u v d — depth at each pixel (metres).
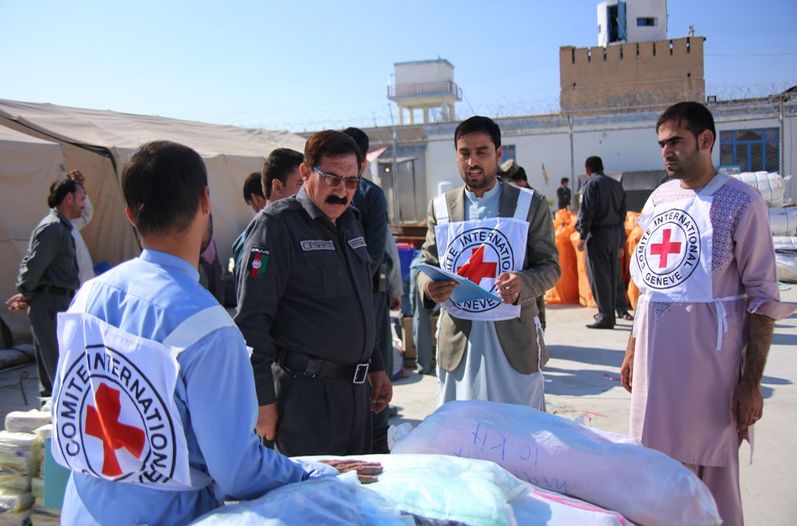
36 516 2.96
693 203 2.55
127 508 1.44
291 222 2.56
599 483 1.86
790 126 20.80
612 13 41.56
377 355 2.97
